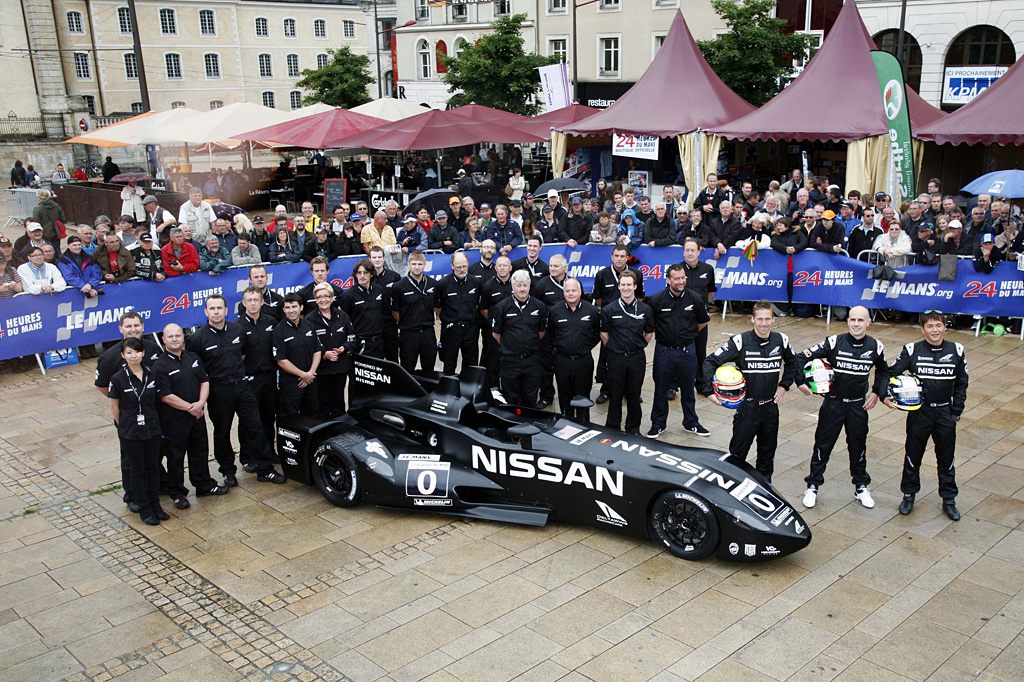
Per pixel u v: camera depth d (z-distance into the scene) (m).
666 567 6.37
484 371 7.68
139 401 6.98
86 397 10.47
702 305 8.65
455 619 5.72
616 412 8.69
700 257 13.22
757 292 13.08
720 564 6.40
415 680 5.09
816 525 6.97
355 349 9.27
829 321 12.80
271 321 8.19
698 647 5.37
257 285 8.41
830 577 6.18
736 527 6.12
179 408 7.28
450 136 19.89
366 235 12.95
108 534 7.08
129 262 11.78
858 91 15.72
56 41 39.22
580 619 5.70
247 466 8.36
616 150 17.97
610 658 5.27
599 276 9.84
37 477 8.25
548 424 7.30
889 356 11.09
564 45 35.62
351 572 6.38
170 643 5.55
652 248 13.29
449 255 13.06
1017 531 6.82
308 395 8.47
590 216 13.92
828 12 27.81
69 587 6.27
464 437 7.26
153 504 7.27
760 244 12.87
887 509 7.23
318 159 28.06
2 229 23.61
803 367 7.20
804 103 16.11
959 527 6.90
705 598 5.93
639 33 33.25
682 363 8.70
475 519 7.25
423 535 6.96
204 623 5.76
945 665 5.16
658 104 18.03
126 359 6.82
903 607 5.79
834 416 7.14
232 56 52.41
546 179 26.36
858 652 5.30
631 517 6.59
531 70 30.59
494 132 20.45
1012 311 11.84
